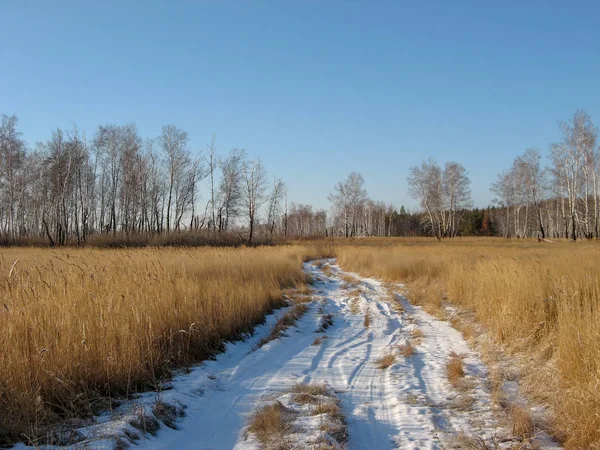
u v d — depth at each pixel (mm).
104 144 48562
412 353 7805
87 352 5324
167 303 7660
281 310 12117
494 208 103812
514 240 56688
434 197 65688
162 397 5180
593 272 9047
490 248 30984
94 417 4578
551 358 6430
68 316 5797
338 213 83688
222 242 39656
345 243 51031
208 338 7734
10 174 41719
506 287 9367
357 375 6660
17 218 47344
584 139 44312
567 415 4398
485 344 7848
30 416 4176
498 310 8820
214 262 15086
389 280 19047
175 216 52562
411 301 13773
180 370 6488
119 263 11008
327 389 5859
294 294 15172
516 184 64312
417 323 10461
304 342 8898
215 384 6172
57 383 4770
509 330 7887
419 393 5715
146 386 5652
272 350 8055
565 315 6500
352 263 26234
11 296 6316
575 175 44812
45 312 5828
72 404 4570
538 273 9359
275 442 4141
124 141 48656
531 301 8086
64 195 41500
